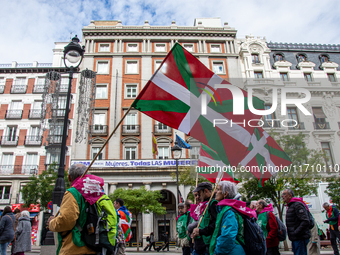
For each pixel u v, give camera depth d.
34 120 29.08
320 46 32.59
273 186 15.94
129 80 30.00
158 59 31.11
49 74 16.30
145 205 19.78
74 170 3.22
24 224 7.44
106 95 29.36
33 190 22.02
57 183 8.70
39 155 27.78
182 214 6.12
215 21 34.28
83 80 23.92
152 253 16.48
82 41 31.53
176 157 14.08
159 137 27.52
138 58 31.16
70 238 2.79
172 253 16.41
